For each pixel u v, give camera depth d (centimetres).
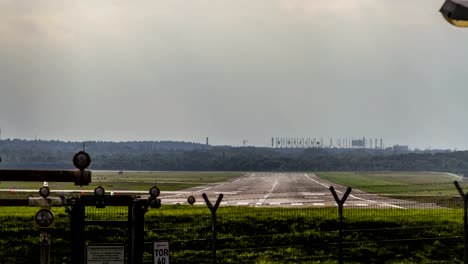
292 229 14675
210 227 14638
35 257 12569
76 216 7869
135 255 7856
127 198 7888
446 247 13375
